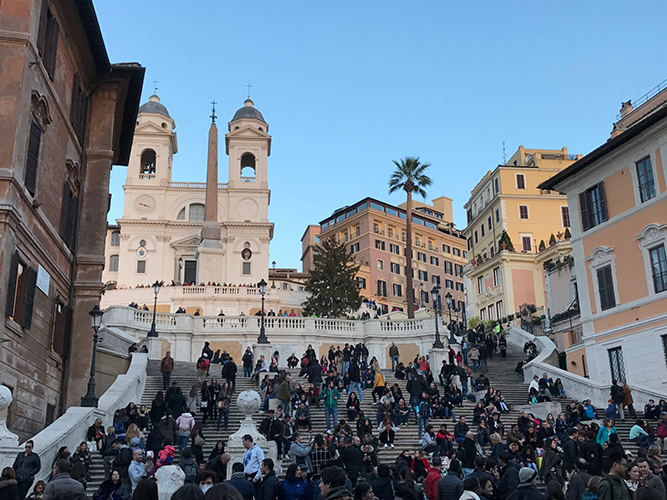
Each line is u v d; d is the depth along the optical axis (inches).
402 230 3764.8
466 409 998.4
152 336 1358.3
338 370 1213.7
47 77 744.3
